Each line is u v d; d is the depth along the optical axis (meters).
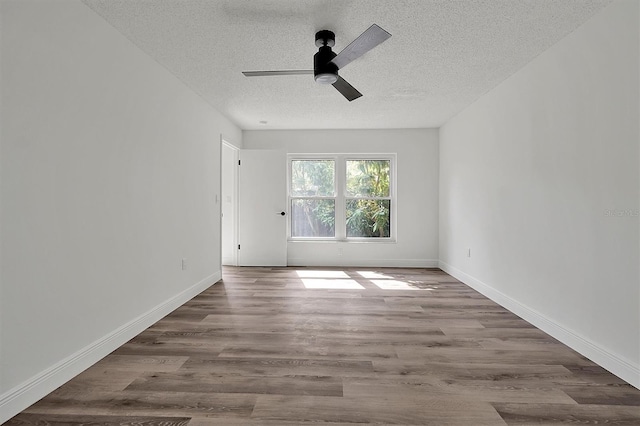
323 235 5.94
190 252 3.71
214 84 3.57
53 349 1.90
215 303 3.54
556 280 2.64
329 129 5.74
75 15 2.07
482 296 3.84
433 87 3.71
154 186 2.97
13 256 1.67
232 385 1.92
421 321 2.99
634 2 1.95
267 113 4.74
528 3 2.17
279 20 2.38
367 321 2.99
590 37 2.30
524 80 3.12
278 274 5.07
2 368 1.62
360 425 1.58
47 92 1.87
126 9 2.22
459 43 2.70
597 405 1.74
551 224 2.71
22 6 1.72
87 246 2.16
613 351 2.10
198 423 1.58
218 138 4.62
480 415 1.65
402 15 2.32
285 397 1.80
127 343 2.50
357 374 2.05
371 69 3.23
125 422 1.59
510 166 3.36
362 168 5.91
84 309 2.13
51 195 1.89
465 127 4.53
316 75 2.49
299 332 2.72
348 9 2.25
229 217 5.90
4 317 1.63
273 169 5.68
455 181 4.91
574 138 2.45
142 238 2.78
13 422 1.59
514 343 2.52
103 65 2.32
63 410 1.68
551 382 1.96
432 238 5.73
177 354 2.32
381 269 5.50
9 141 1.65
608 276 2.14
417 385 1.92
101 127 2.30
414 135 5.71
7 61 1.65
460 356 2.30
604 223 2.17
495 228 3.67
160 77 3.08
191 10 2.25
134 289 2.67
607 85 2.15
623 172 2.03
